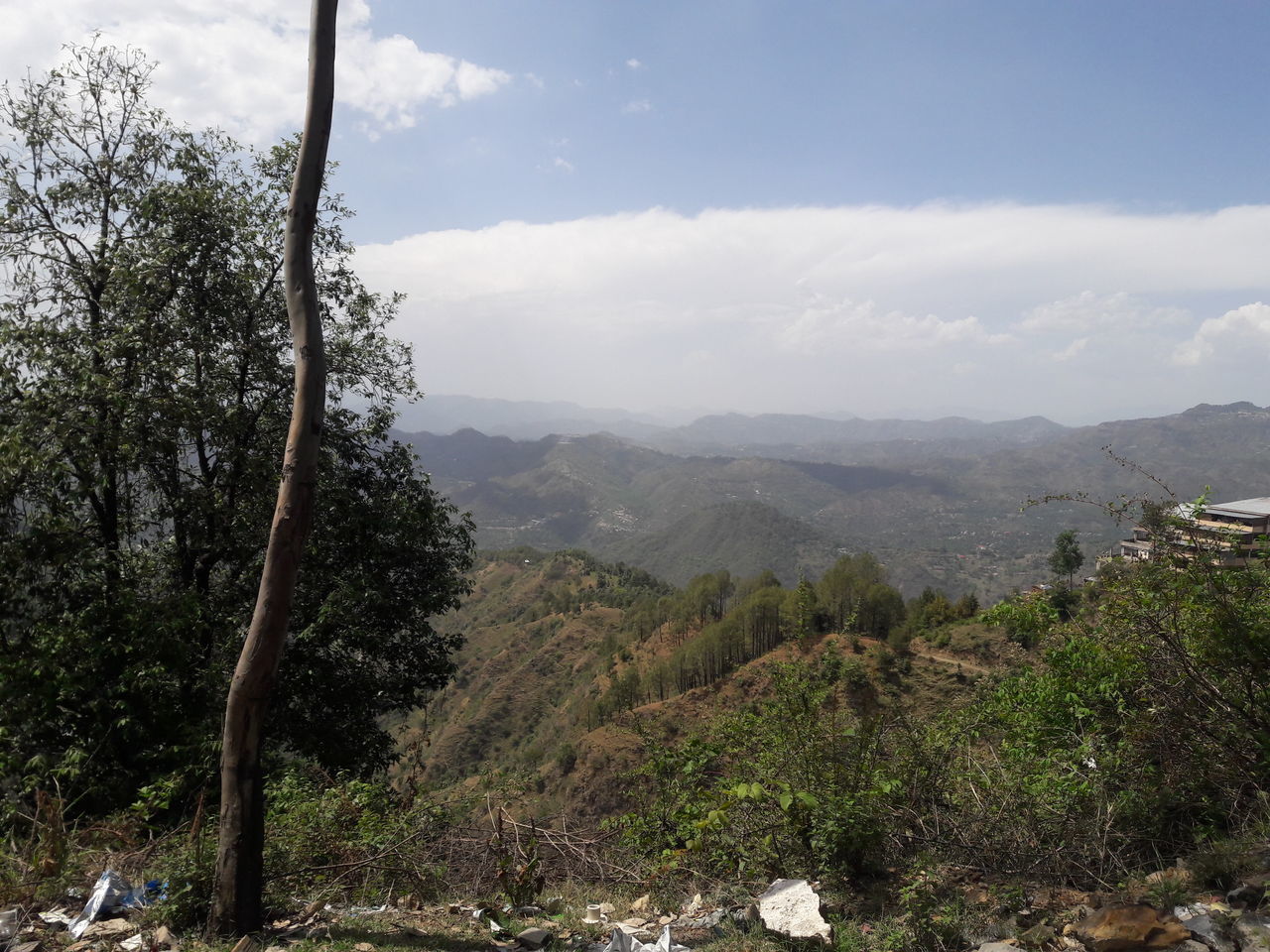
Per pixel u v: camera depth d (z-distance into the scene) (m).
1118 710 4.79
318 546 10.55
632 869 5.48
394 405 12.65
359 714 10.98
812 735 4.99
